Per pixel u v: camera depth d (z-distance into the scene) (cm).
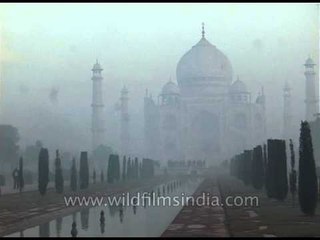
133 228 2808
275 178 4028
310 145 3127
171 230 2589
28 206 3872
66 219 3212
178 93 16700
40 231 2695
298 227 2566
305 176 3103
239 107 16200
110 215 3444
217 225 2753
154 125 16400
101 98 13362
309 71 13262
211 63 16400
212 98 16300
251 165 5822
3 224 2864
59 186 5078
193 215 3231
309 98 13188
